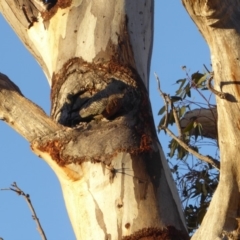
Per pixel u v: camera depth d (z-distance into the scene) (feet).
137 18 29.27
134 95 26.78
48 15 30.09
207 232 22.36
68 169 25.29
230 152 22.08
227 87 21.39
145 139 25.86
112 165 25.26
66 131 25.66
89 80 27.02
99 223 24.91
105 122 26.08
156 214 24.90
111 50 28.04
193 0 20.39
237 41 21.02
